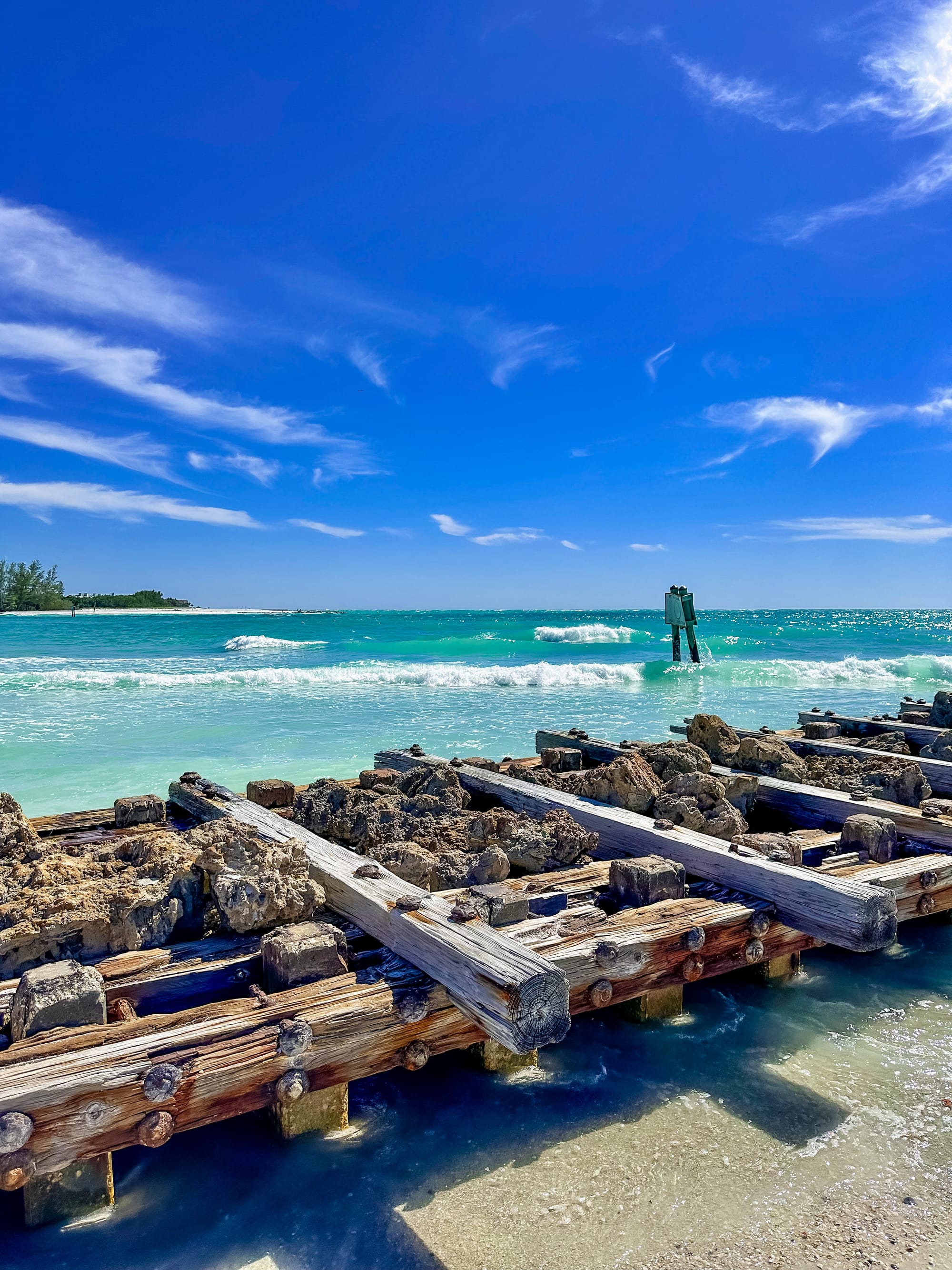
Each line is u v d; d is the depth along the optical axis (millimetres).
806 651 33969
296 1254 2721
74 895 3662
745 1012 4391
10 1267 2645
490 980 2918
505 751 11297
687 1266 2672
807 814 6195
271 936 3484
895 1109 3547
